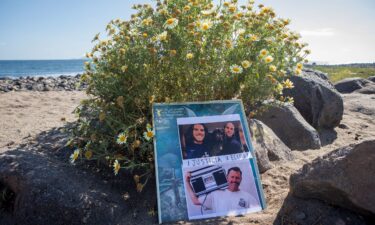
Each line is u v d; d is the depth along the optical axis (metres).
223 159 2.91
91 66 3.58
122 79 3.34
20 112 5.87
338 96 5.64
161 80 3.30
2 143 4.02
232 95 3.62
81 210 2.66
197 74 3.34
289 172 3.54
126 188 3.07
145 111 3.36
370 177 2.51
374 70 31.25
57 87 10.88
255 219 2.67
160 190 2.71
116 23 3.54
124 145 3.27
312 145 4.70
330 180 2.55
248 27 3.53
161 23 3.33
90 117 3.75
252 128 3.95
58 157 3.44
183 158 2.83
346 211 2.67
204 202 2.73
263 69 3.52
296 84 5.57
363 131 5.67
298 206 2.74
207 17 3.35
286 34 3.69
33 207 2.67
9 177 2.92
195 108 3.05
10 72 53.16
